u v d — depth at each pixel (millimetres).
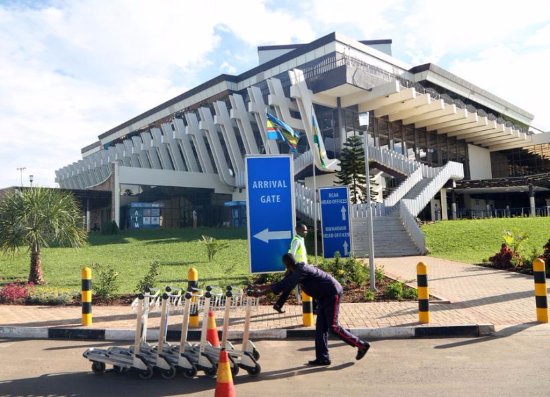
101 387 5141
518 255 15742
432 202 35844
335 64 35406
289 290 5820
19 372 5715
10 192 13859
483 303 9391
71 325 8039
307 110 33531
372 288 10945
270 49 47781
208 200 44344
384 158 33844
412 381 5051
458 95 48406
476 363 5684
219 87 44812
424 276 7750
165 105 52438
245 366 5473
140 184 40125
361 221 24609
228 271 13320
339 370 5590
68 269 16734
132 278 13961
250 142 39531
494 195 51375
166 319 5855
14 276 15711
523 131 50719
